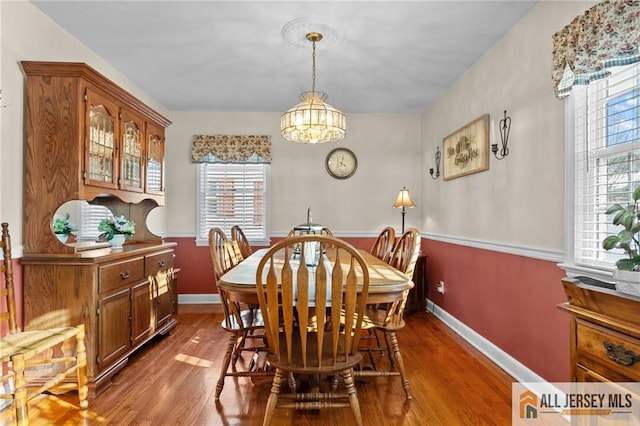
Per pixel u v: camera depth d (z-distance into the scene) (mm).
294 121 2564
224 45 2781
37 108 2158
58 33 2479
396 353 2109
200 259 4492
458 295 3346
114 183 2559
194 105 4289
